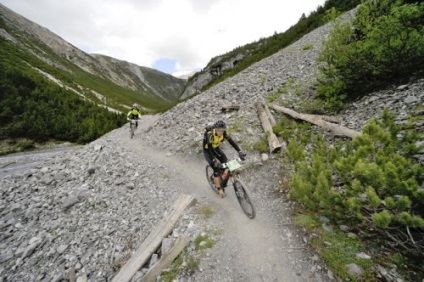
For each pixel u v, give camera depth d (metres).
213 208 6.61
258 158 8.62
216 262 4.62
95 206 9.33
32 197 11.28
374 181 3.93
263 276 4.21
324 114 9.82
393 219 3.54
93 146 16.16
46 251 7.87
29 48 126.62
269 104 12.18
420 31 7.26
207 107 15.49
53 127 52.09
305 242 4.68
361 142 4.82
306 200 4.86
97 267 6.44
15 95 56.19
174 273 4.68
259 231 5.35
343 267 3.92
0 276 7.37
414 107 6.87
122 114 67.69
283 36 39.53
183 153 11.48
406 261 3.71
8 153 44.19
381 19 8.08
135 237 6.81
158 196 8.41
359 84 9.55
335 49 9.48
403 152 4.53
